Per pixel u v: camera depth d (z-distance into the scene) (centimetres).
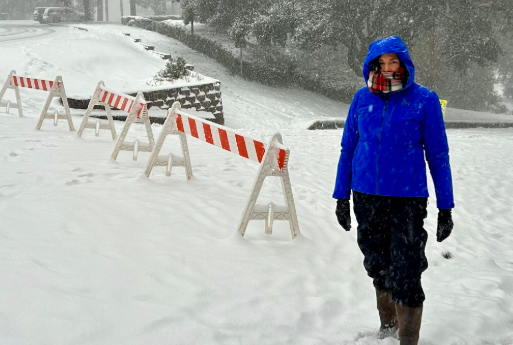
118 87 2067
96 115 1706
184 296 370
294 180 867
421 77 4234
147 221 525
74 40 2666
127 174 738
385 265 331
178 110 698
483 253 589
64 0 5578
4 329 298
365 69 321
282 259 464
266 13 3959
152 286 381
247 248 479
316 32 3772
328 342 328
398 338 338
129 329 312
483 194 902
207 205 602
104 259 419
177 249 457
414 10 3825
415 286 309
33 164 769
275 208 511
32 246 436
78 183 662
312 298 389
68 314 323
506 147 1590
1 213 516
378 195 317
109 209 552
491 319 387
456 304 411
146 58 2725
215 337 315
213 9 4066
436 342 343
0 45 2419
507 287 471
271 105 3189
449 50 4000
